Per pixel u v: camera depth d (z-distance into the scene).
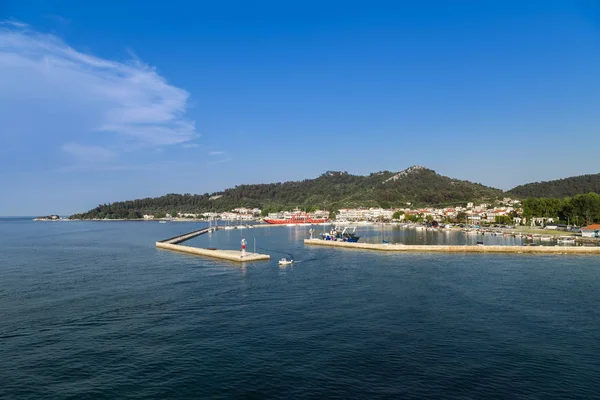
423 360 48.78
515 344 53.41
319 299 77.75
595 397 40.28
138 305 75.31
